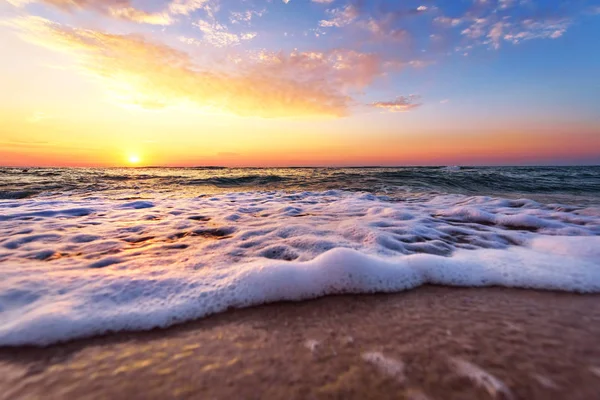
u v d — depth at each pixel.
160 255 2.87
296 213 5.37
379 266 2.35
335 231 3.76
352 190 10.51
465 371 1.29
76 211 5.42
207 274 2.31
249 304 1.92
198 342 1.53
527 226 4.21
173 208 6.05
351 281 2.17
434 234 3.71
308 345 1.49
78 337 1.55
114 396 1.17
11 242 3.29
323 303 1.94
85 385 1.23
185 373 1.30
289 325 1.69
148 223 4.45
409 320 1.73
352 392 1.18
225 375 1.28
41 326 1.58
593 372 1.28
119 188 11.11
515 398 1.15
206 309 1.84
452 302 1.95
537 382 1.23
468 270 2.40
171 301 1.90
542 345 1.47
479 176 14.23
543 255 2.80
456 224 4.39
